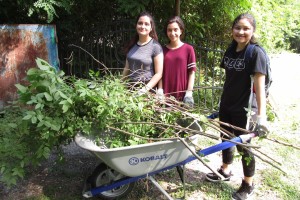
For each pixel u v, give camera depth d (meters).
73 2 5.71
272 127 5.09
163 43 5.43
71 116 2.67
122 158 2.56
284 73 8.55
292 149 4.41
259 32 6.69
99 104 2.67
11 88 4.83
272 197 3.36
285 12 8.79
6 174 2.58
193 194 3.35
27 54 4.87
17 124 2.66
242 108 2.97
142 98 2.91
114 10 6.00
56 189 3.34
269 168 3.90
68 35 6.21
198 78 5.60
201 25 5.89
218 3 5.91
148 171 2.76
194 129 2.96
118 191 3.16
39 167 3.74
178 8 5.18
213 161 4.04
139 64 3.42
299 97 6.61
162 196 3.29
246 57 2.78
